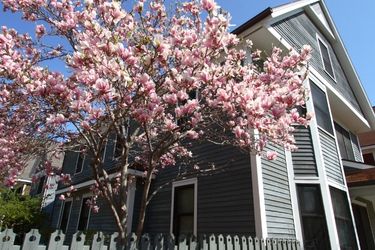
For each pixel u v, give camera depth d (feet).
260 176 17.75
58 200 42.42
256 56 21.18
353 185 23.56
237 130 11.79
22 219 35.55
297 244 16.14
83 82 9.09
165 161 19.92
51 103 10.56
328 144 24.04
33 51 14.98
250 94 9.95
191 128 13.34
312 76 26.43
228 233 17.94
